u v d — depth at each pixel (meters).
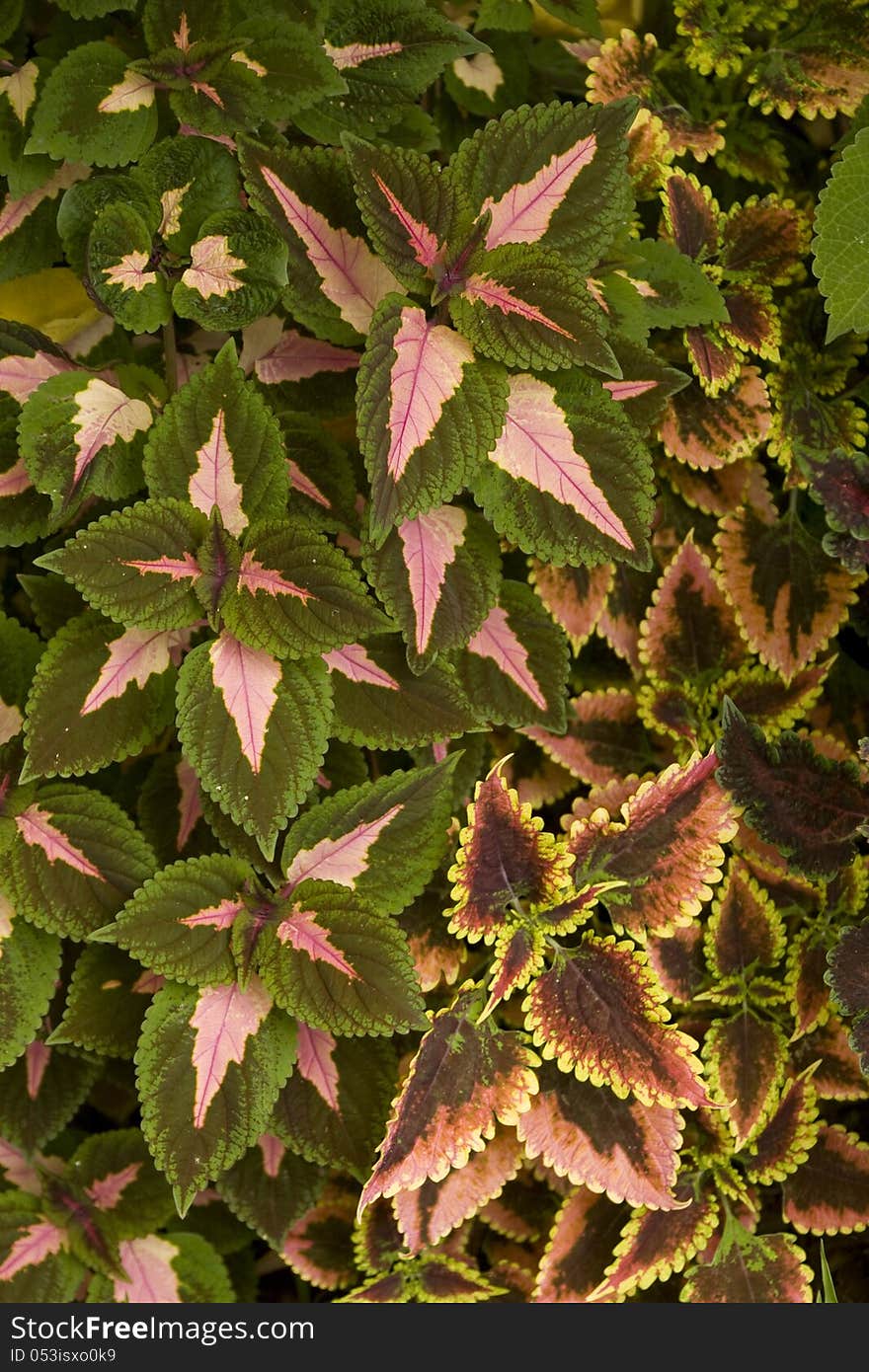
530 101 1.13
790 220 1.10
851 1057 1.11
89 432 1.01
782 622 1.10
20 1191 1.11
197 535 1.01
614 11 1.13
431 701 1.04
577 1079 1.07
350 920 1.03
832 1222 1.10
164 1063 1.02
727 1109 1.08
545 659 1.06
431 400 0.99
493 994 1.05
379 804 1.04
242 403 1.01
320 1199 1.13
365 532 1.04
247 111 1.02
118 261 1.02
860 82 1.09
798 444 1.08
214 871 1.03
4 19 1.05
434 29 1.04
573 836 1.06
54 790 1.04
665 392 1.04
